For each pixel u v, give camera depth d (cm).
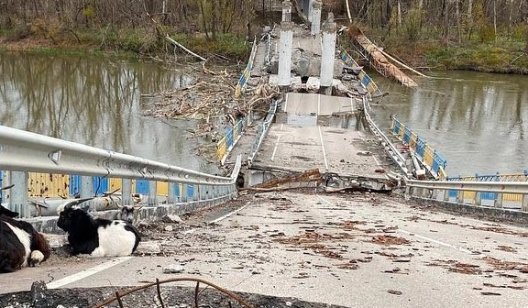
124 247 656
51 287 448
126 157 924
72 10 9638
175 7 9994
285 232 1092
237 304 445
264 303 457
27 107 5106
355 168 3441
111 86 6372
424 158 3484
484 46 9669
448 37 10012
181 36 9275
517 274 678
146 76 7169
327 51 6353
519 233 1254
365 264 705
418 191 2734
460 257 810
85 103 5388
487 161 4022
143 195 1162
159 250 697
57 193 845
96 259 626
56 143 664
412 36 9781
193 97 5622
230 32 9825
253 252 765
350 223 1341
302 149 3894
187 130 4416
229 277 546
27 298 420
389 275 629
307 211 1792
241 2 10256
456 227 1340
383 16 10912
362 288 542
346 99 6184
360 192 3120
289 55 6131
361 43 9319
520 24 10738
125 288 455
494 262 772
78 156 754
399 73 8088
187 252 734
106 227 652
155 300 436
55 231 707
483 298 528
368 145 4138
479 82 8031
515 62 9119
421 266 710
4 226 508
